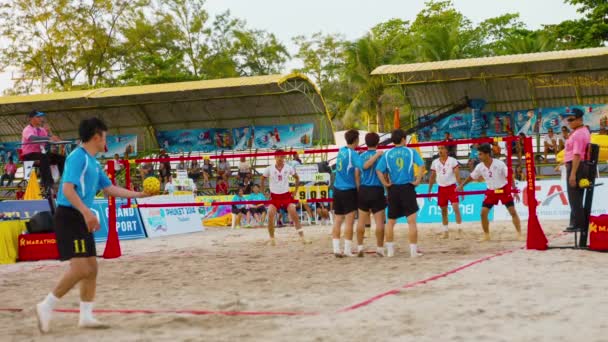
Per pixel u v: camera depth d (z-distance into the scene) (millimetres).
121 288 7047
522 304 5062
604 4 35531
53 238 10859
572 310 4773
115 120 30609
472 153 24719
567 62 24812
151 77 41500
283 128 28344
